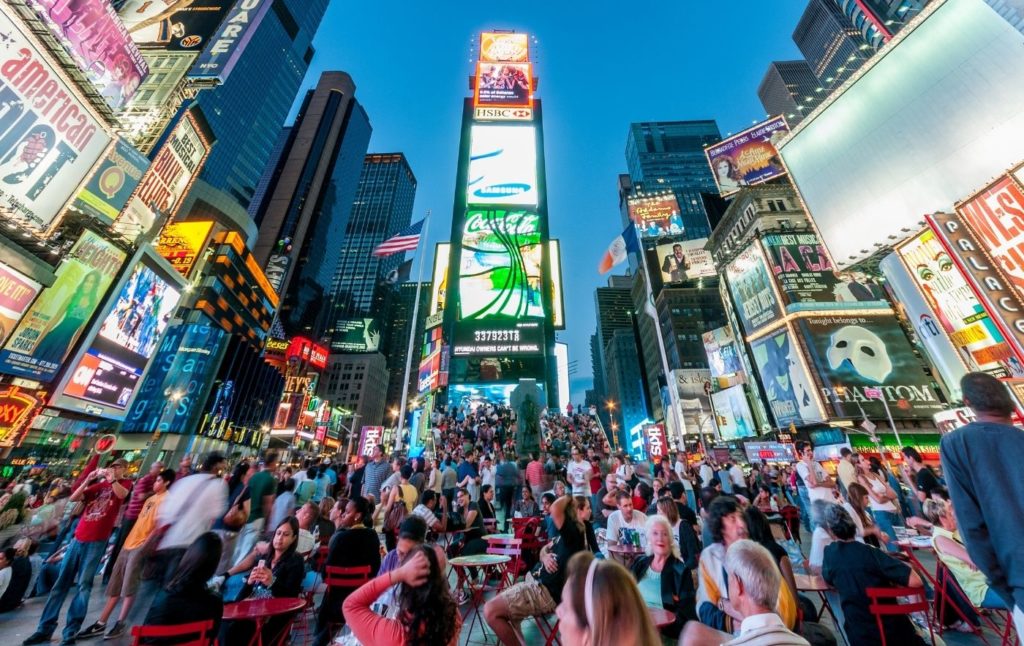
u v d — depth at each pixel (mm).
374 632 2701
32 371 27641
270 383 79000
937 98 24016
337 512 8734
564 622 2227
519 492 15859
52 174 23250
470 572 8836
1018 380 17203
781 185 51938
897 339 38406
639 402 144000
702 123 193250
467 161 71062
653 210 86438
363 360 149500
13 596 7469
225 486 6090
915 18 25594
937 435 34344
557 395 50906
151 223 37281
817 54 146875
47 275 26797
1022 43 20781
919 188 24375
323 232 172875
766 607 2564
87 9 24031
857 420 35531
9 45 20766
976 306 21469
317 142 184750
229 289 78875
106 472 7633
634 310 125625
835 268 28969
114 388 38281
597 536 7965
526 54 79750
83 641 6148
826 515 4625
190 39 36500
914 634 3936
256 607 4695
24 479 29391
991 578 2742
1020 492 2668
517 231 59812
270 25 146000
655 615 4379
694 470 17516
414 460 13898
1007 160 20828
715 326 88812
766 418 46500
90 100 24797
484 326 51469
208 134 40906
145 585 5691
